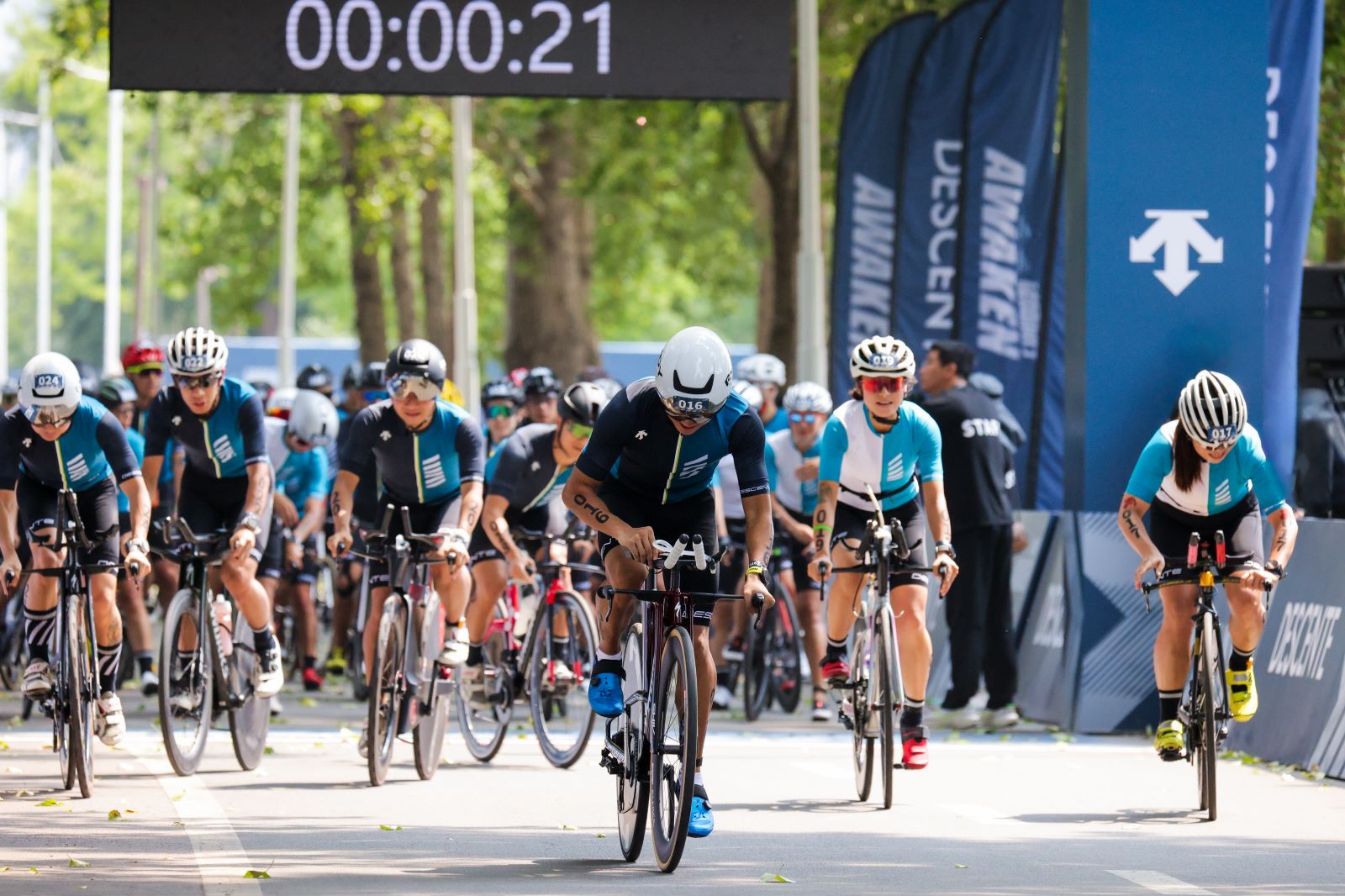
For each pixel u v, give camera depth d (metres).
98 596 25.75
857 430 26.44
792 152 70.12
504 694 29.03
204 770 27.69
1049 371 45.81
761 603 20.02
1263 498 25.31
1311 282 39.97
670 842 19.47
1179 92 34.25
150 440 27.56
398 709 26.55
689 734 18.97
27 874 19.09
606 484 21.53
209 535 27.02
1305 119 37.34
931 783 27.14
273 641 27.67
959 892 18.70
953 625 34.59
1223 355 34.41
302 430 35.41
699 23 35.84
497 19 35.53
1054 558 35.88
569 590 28.77
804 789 26.44
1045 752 30.97
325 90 35.28
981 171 46.06
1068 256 35.41
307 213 111.31
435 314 100.38
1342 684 27.80
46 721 34.06
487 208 119.88
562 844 21.59
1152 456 25.33
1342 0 58.50
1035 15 45.56
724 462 37.44
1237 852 21.25
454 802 24.81
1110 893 18.69
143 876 19.09
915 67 46.81
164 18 35.03
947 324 46.66
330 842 21.44
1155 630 33.62
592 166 94.38
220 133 112.94
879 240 48.12
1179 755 24.28
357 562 42.00
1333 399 39.88
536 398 32.72
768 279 99.56
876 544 24.92
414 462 27.30
